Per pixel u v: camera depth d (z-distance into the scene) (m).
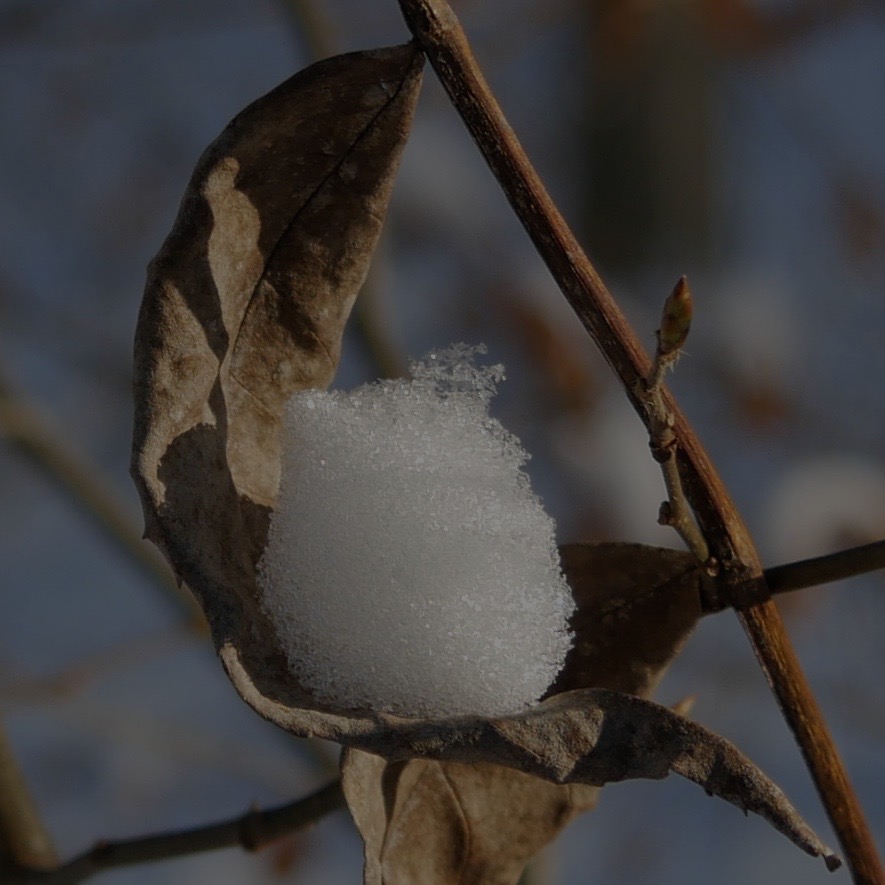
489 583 0.39
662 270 1.29
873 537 0.93
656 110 1.31
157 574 0.72
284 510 0.39
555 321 1.02
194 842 0.44
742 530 0.39
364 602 0.39
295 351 0.40
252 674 0.38
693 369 1.17
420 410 0.40
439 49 0.39
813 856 0.37
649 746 0.37
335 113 0.39
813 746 0.39
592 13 1.14
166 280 0.39
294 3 0.71
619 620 0.40
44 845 0.47
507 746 0.37
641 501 0.96
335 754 0.72
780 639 0.39
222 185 0.39
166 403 0.39
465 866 0.40
